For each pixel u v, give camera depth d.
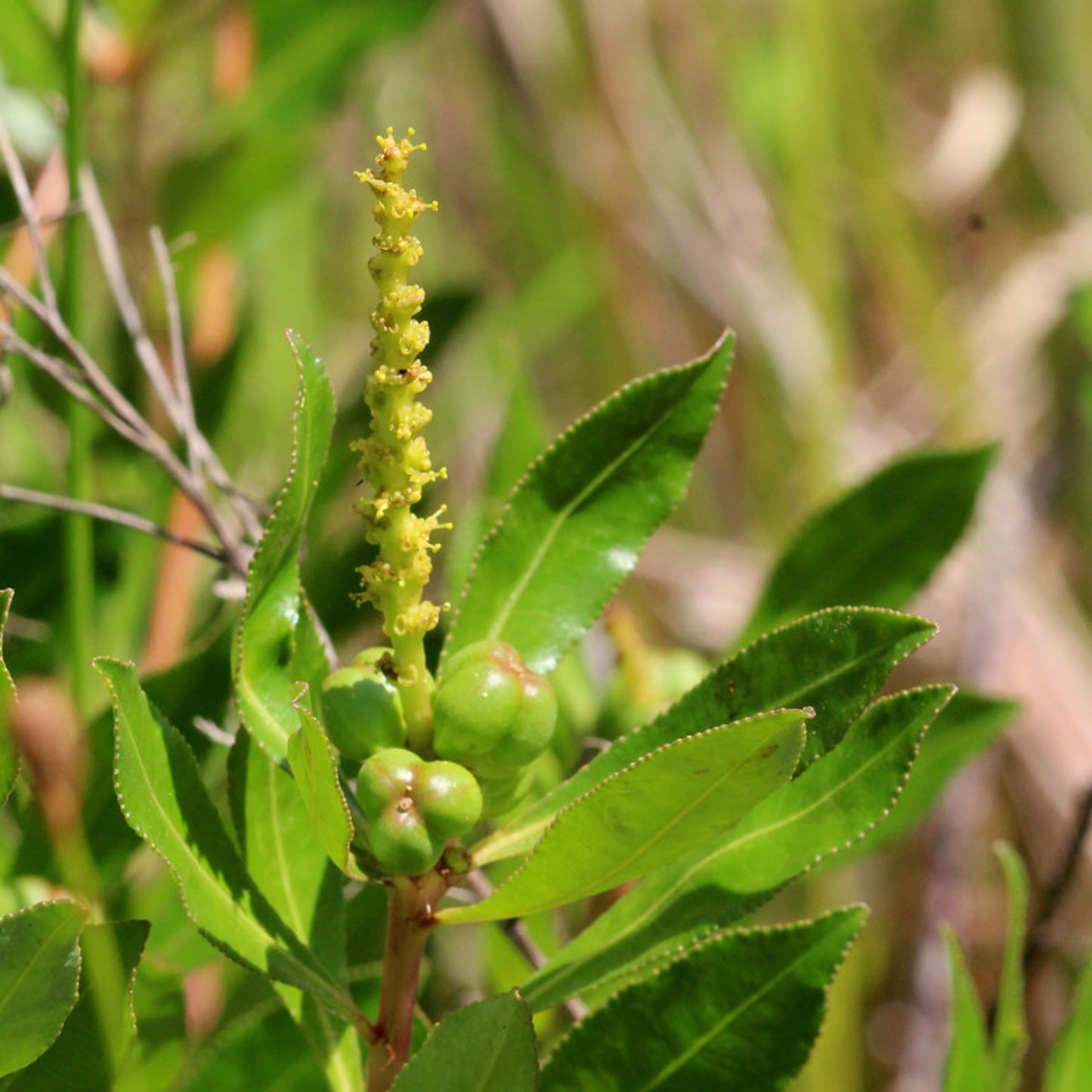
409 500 0.65
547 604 0.68
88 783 0.71
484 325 1.19
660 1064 0.67
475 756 0.66
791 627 0.66
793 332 1.21
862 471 1.23
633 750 0.67
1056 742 1.08
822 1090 0.90
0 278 0.72
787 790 0.67
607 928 0.67
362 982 0.71
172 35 0.85
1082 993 0.73
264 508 0.73
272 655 0.66
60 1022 0.65
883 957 1.04
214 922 0.66
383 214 0.65
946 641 1.12
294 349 0.65
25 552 0.78
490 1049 0.65
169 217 0.85
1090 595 1.22
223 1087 0.71
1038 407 1.20
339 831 0.65
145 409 0.83
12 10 0.81
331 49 0.86
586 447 0.68
